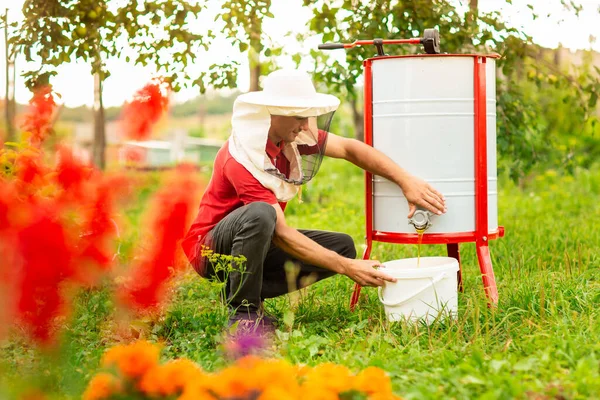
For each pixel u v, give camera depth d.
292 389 2.01
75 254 3.06
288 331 3.28
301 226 6.79
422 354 2.77
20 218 2.78
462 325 3.05
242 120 3.23
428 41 3.45
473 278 4.18
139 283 3.44
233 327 3.04
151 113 3.43
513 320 3.24
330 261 3.29
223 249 3.39
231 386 1.99
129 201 3.88
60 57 4.32
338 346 2.97
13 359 2.84
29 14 4.25
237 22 4.85
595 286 3.71
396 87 3.46
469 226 3.50
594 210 7.49
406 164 3.47
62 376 2.55
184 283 4.13
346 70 5.33
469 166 3.48
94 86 6.76
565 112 8.62
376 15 5.00
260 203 3.25
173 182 3.54
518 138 5.70
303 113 3.10
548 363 2.56
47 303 2.81
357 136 9.25
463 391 2.30
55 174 3.56
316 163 3.34
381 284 3.31
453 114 3.43
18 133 4.05
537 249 4.92
